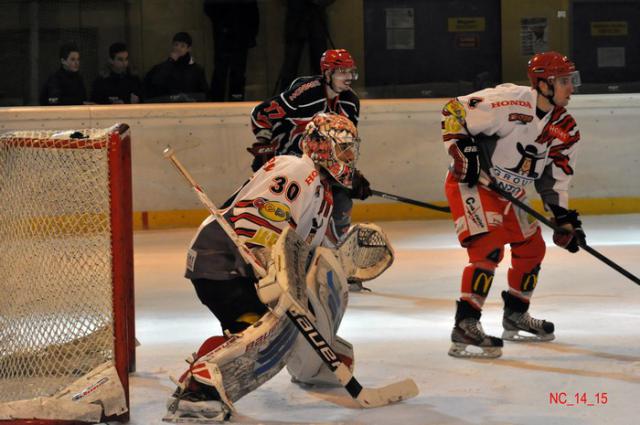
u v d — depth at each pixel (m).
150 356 10.99
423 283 15.95
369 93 25.83
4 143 8.98
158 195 23.86
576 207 24.53
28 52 24.72
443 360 10.52
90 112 23.61
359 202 24.23
